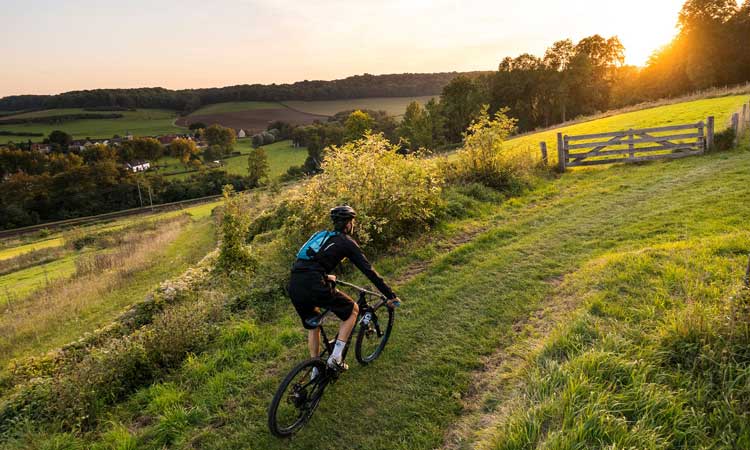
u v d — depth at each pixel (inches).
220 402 180.9
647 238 289.9
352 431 154.6
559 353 165.3
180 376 204.5
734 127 550.0
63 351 297.0
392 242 367.6
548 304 222.7
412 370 184.2
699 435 114.3
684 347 145.9
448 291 256.7
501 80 2940.5
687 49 2182.6
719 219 298.4
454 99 3097.9
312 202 369.1
